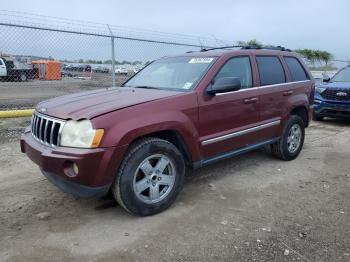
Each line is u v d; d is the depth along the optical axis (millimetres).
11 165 5648
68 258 3209
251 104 5066
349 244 3426
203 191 4715
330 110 9648
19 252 3289
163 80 4926
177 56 5445
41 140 3889
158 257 3223
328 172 5527
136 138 3783
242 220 3896
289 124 5883
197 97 4312
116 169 3607
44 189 4719
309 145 7273
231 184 4977
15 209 4141
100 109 3658
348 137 8102
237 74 4977
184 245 3402
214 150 4602
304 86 6215
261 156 6316
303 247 3369
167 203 4082
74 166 3473
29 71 20312
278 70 5785
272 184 4992
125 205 3770
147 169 3861
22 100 13492
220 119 4602
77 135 3494
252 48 5539
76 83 16594
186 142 4191
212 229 3699
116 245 3412
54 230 3682
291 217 3973
